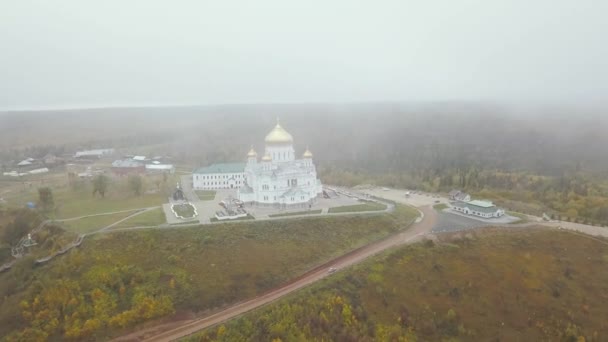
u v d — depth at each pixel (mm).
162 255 111438
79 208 153500
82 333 85438
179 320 92625
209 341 85125
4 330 86875
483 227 142375
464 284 108750
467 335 93250
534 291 106750
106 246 113062
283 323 90125
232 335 87000
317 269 116188
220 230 127062
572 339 92125
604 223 152125
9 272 105938
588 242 130375
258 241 124188
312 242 128375
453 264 117625
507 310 100375
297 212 149500
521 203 181625
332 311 94812
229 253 115938
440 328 94750
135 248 113500
